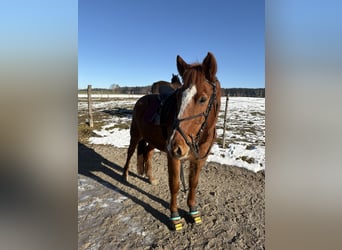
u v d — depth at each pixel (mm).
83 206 3475
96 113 12867
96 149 6484
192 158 2676
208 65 2266
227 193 3980
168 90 3691
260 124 10609
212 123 2533
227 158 5695
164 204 3592
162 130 3029
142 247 2645
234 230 2975
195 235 2871
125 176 4410
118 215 3260
